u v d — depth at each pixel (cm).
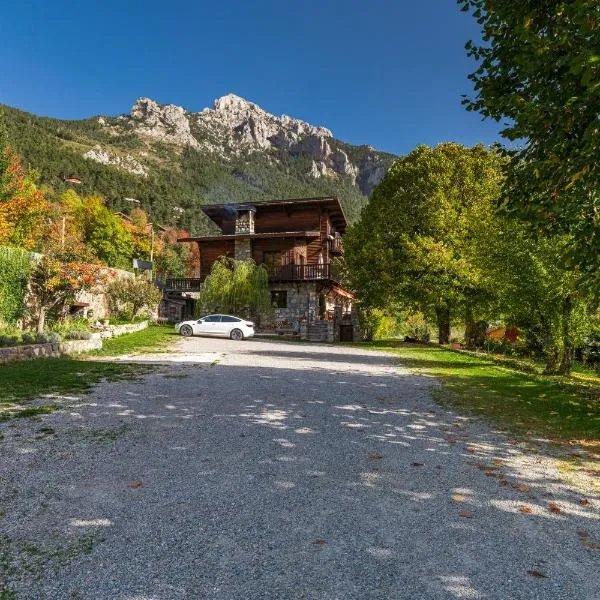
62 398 839
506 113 760
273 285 3381
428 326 4281
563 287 1397
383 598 285
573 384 1250
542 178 680
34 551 331
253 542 350
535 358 2250
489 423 759
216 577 303
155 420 706
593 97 584
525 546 356
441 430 706
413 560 330
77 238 2266
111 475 480
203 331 2748
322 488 461
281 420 728
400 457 568
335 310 3578
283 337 3109
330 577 306
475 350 2608
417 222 2783
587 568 328
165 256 6944
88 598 279
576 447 635
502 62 792
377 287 2789
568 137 670
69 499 420
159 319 3612
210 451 566
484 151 2770
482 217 2383
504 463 558
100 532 361
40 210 3259
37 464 506
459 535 370
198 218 12162
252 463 527
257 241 3578
